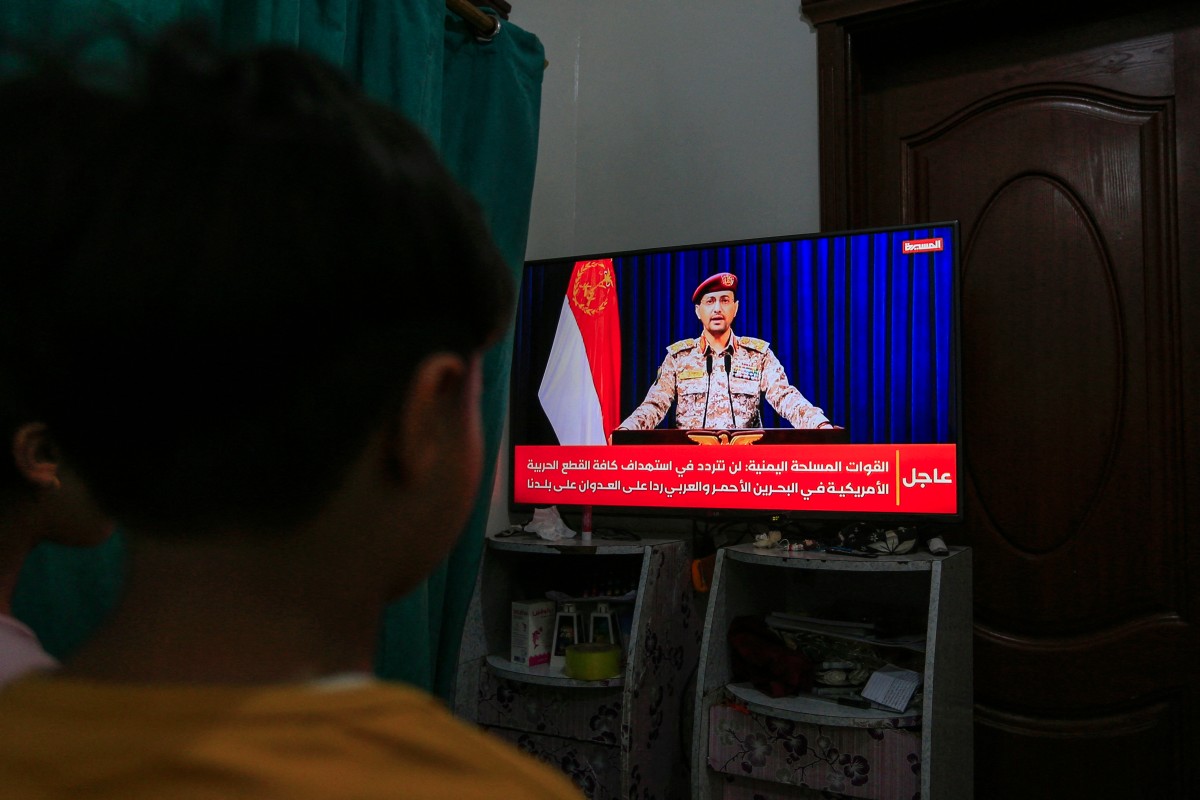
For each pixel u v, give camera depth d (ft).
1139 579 7.31
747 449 7.80
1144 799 7.22
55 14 4.24
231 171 0.89
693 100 9.21
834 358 7.54
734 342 7.93
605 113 9.65
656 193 9.32
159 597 0.96
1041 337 7.75
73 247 0.88
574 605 7.73
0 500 1.81
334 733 0.88
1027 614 7.65
